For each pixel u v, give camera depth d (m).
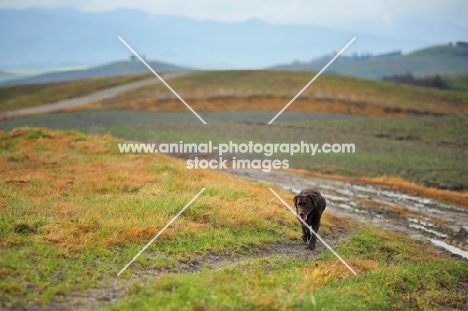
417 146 51.84
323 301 8.84
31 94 113.06
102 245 11.60
